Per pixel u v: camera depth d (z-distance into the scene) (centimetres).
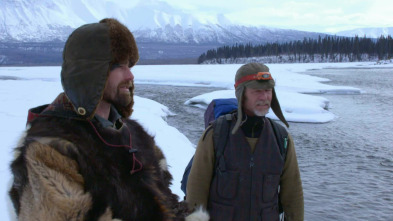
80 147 87
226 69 6228
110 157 94
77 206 78
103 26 98
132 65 109
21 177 80
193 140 1111
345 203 643
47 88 1917
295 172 198
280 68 6981
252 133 189
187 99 2264
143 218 95
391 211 611
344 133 1230
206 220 128
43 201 76
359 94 2508
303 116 1500
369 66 8056
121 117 114
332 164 877
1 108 1001
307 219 582
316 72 5622
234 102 214
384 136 1177
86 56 93
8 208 88
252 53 14238
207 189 192
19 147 86
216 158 189
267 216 187
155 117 1059
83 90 91
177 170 504
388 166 856
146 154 116
